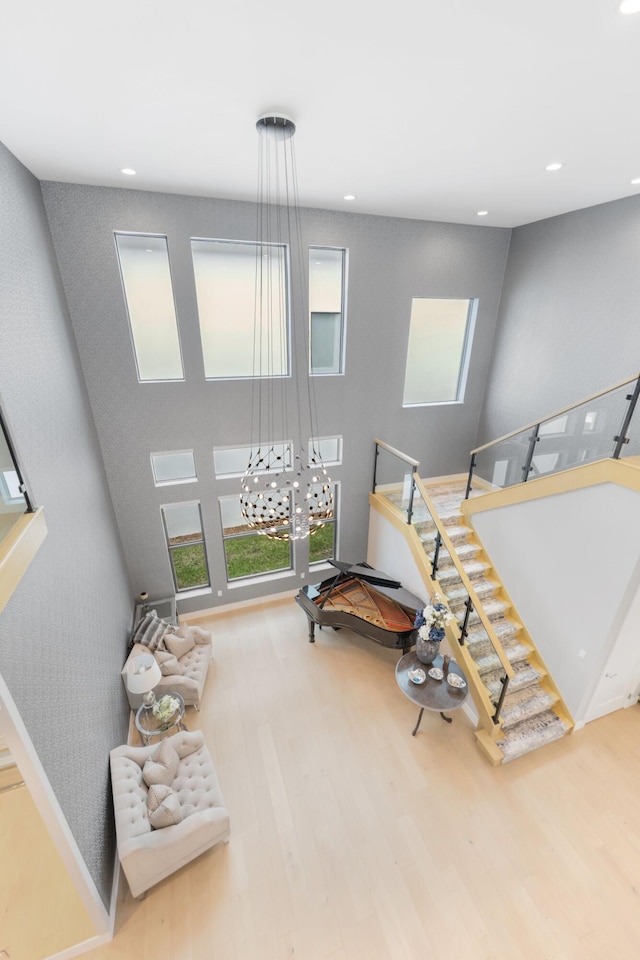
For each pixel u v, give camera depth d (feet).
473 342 23.11
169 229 16.08
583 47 7.42
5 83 8.27
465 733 15.90
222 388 18.97
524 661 17.34
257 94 8.92
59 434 12.53
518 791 13.85
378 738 15.67
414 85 8.63
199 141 11.16
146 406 18.02
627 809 13.37
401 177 14.01
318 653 19.90
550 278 19.49
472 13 6.61
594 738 15.74
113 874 11.50
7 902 10.61
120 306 16.30
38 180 13.88
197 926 10.66
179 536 21.40
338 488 23.43
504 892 11.32
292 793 13.74
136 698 16.15
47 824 8.62
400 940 10.40
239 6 6.39
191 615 22.47
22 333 10.77
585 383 18.49
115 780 12.04
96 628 13.66
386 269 19.81
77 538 12.89
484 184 14.66
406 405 23.25
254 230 17.17
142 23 6.73
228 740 15.57
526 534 17.06
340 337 20.67
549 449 16.14
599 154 12.02
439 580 18.51
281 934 10.51
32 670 8.69
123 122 10.05
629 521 12.82
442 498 23.03
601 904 11.10
